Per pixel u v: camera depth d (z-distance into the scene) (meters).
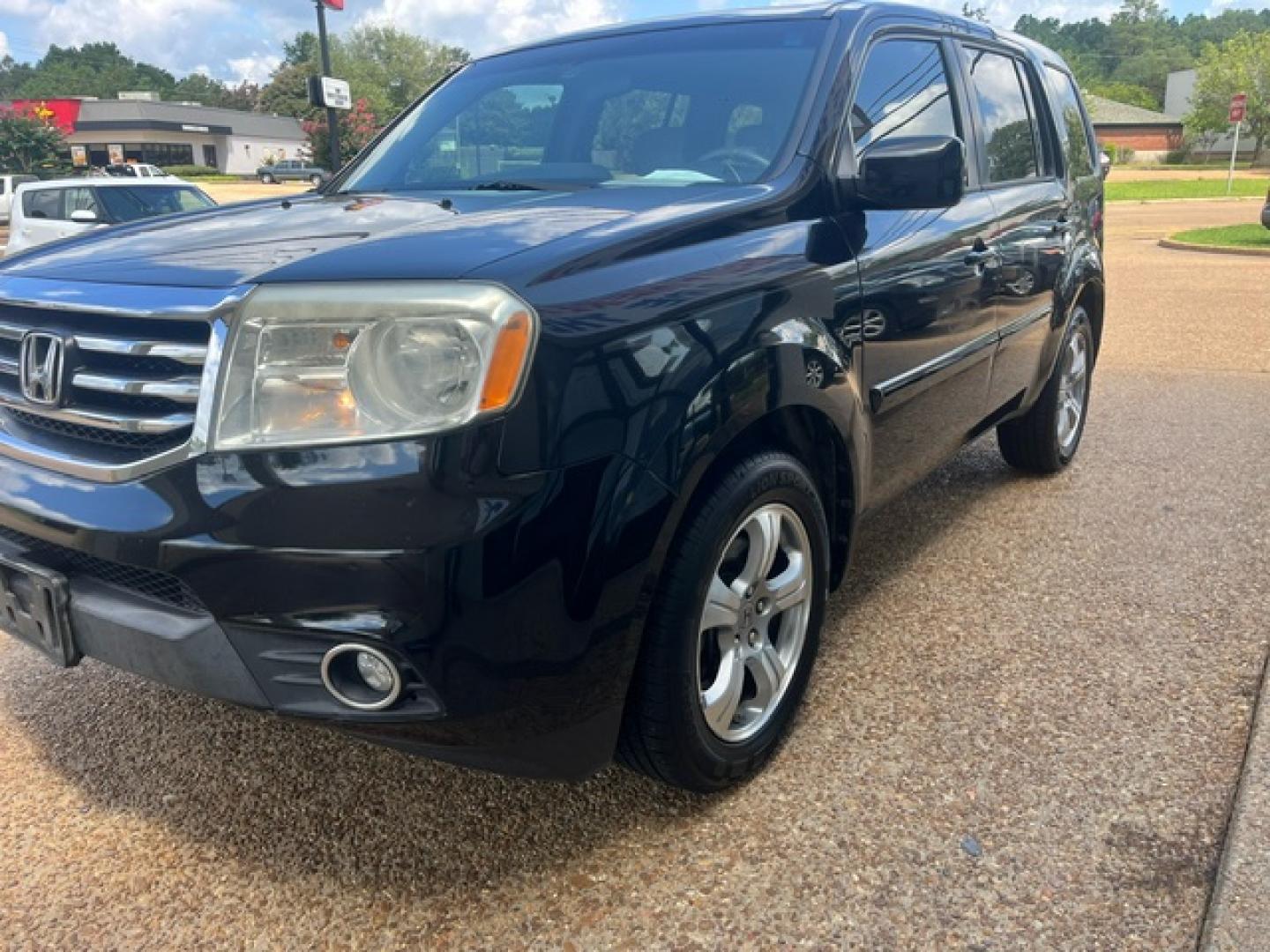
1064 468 4.95
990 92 3.99
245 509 1.88
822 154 2.80
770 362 2.30
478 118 3.42
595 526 1.94
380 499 1.82
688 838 2.34
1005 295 3.74
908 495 4.64
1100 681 2.94
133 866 2.31
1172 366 7.28
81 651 2.24
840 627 3.33
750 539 2.44
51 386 2.16
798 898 2.14
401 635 1.84
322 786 2.59
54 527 2.08
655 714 2.21
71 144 72.69
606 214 2.40
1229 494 4.54
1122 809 2.37
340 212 2.69
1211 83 65.12
